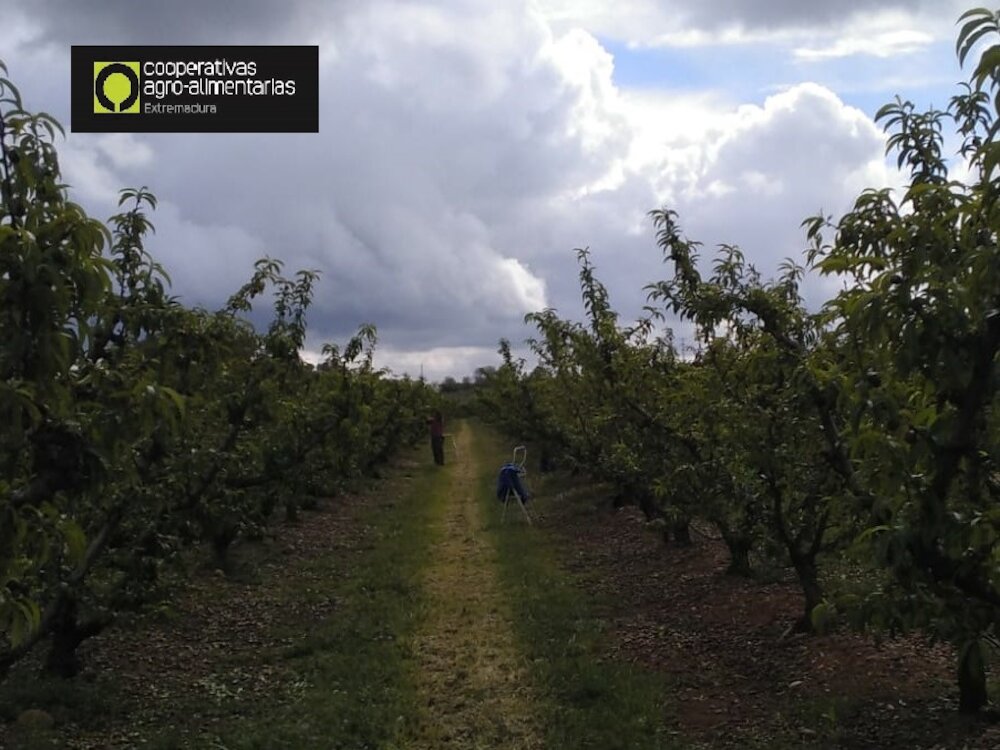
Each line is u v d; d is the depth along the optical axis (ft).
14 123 9.17
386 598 30.89
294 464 34.45
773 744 16.48
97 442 9.08
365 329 40.06
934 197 9.27
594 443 44.70
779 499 20.89
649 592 30.25
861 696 18.03
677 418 26.27
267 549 41.06
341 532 47.16
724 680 20.57
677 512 29.04
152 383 9.30
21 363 7.69
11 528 8.34
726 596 27.89
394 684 21.70
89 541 19.65
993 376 8.80
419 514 53.67
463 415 190.60
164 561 21.11
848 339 10.75
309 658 24.12
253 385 25.31
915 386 10.06
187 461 20.71
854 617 10.43
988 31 8.30
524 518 50.37
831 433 15.31
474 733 18.67
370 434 58.29
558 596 30.19
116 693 21.17
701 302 19.86
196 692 21.45
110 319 15.26
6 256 7.36
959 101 13.33
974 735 15.20
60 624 20.45
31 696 20.03
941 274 8.91
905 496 9.73
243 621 28.50
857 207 11.68
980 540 9.29
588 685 20.54
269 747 17.46
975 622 9.82
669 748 16.83
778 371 18.86
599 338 37.40
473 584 33.81
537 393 61.82
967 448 9.31
